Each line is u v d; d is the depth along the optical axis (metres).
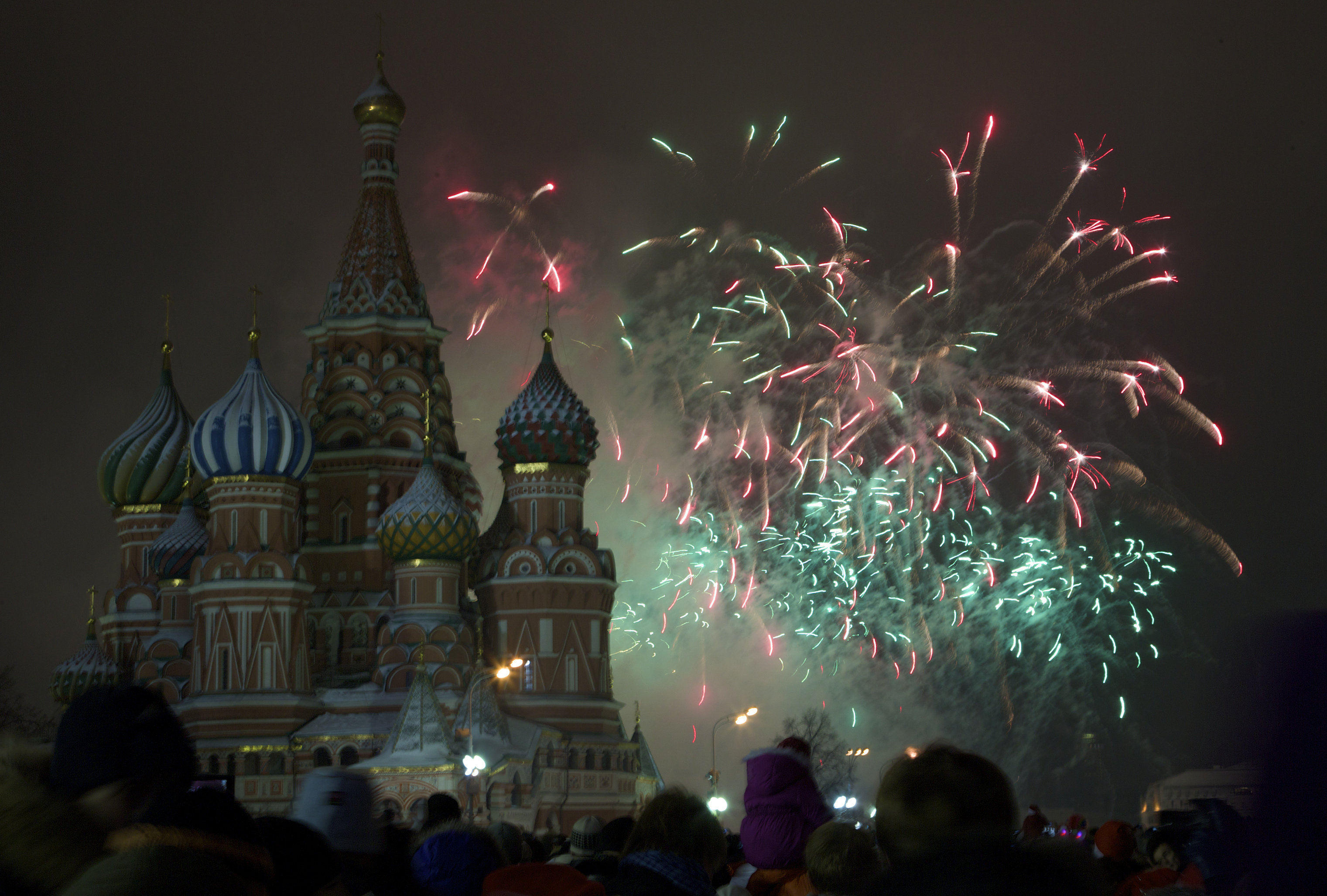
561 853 15.81
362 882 8.30
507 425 76.81
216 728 67.88
